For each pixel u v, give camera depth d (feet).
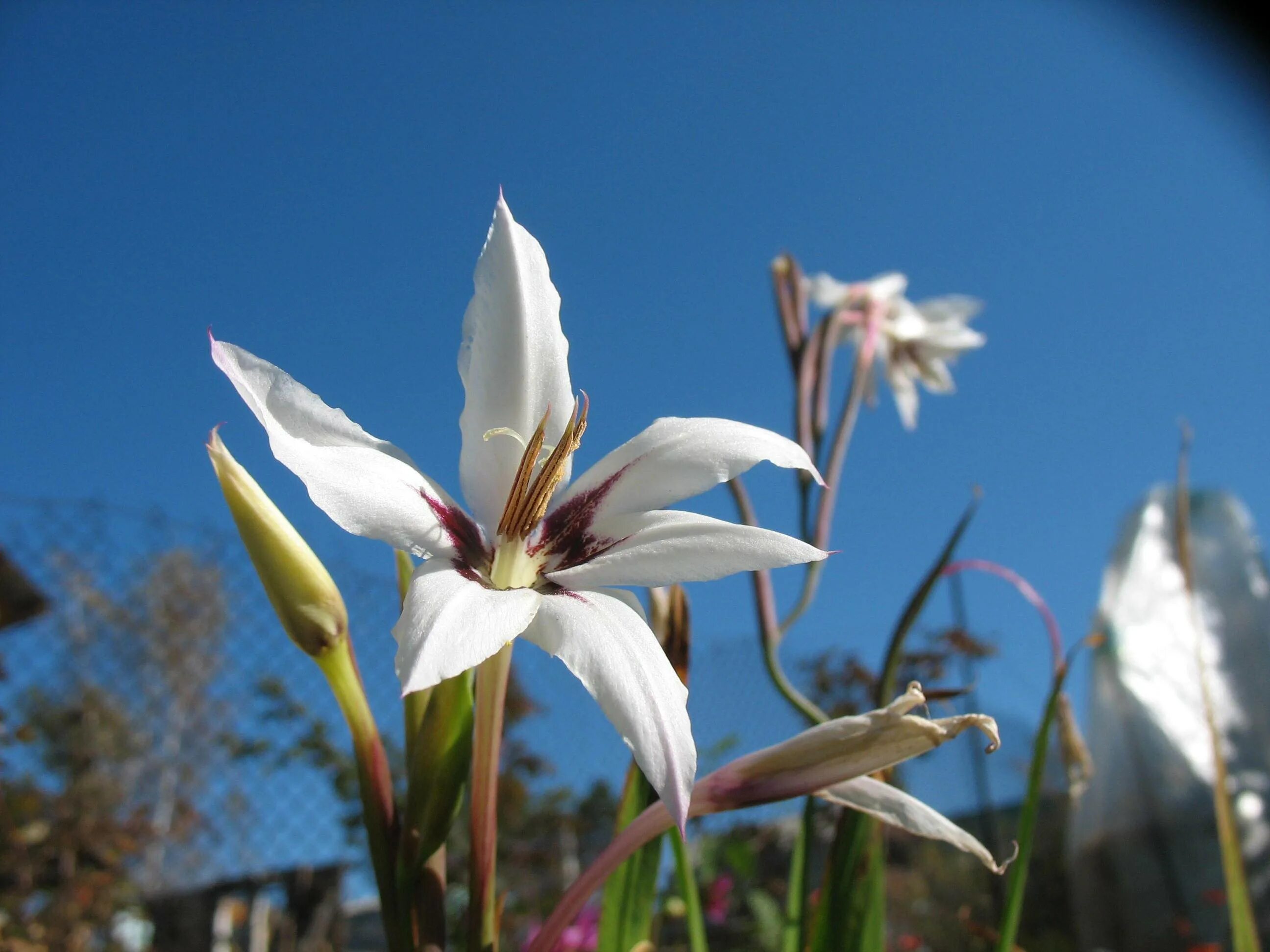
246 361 0.43
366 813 0.46
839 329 0.83
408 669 0.36
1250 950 0.57
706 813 0.45
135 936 1.84
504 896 0.47
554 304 0.50
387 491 0.43
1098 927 1.40
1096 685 1.50
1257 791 1.31
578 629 0.40
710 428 0.48
